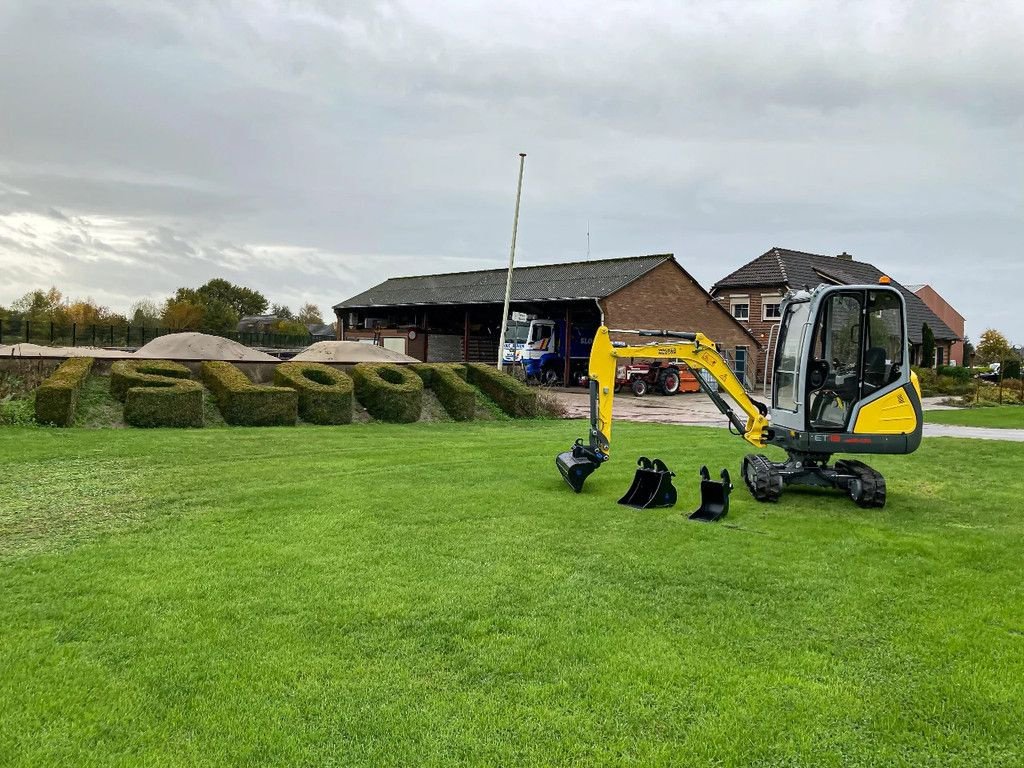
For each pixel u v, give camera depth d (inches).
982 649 192.4
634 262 1462.8
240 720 154.2
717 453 538.0
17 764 138.4
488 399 819.4
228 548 269.1
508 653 186.1
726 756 145.2
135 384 631.2
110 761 139.9
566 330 1405.0
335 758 142.3
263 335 2657.5
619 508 346.0
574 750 145.9
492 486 391.5
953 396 1322.6
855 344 374.0
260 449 503.5
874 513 351.6
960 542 295.4
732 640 196.5
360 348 960.9
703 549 280.7
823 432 371.6
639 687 169.9
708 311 1476.4
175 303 3078.2
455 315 1801.2
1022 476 464.4
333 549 270.1
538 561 261.4
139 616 205.0
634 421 818.8
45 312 2610.7
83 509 326.3
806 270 1761.8
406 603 217.9
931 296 2293.3
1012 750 149.1
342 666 177.8
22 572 239.9
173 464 438.3
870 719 159.0
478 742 147.9
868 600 227.3
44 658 179.3
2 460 433.4
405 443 554.6
